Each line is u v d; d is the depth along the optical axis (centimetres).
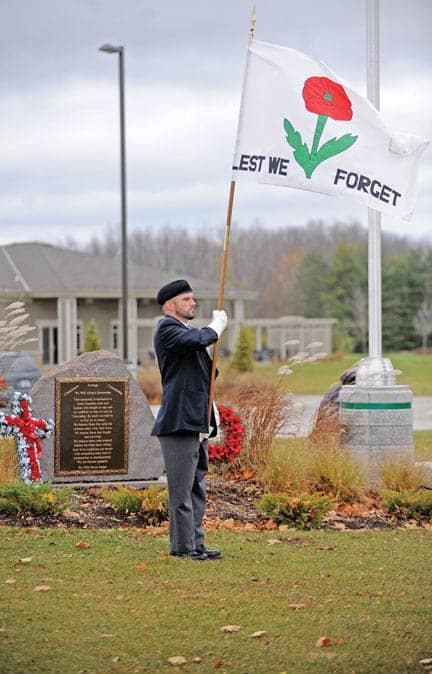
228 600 734
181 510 859
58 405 1220
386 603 732
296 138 988
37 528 968
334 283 8200
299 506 1034
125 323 3017
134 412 1247
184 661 608
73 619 683
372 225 1323
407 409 1298
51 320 5288
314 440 1277
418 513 1110
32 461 1170
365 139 1017
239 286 9538
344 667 601
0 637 641
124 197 2980
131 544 908
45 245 5641
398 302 7781
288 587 775
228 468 1265
